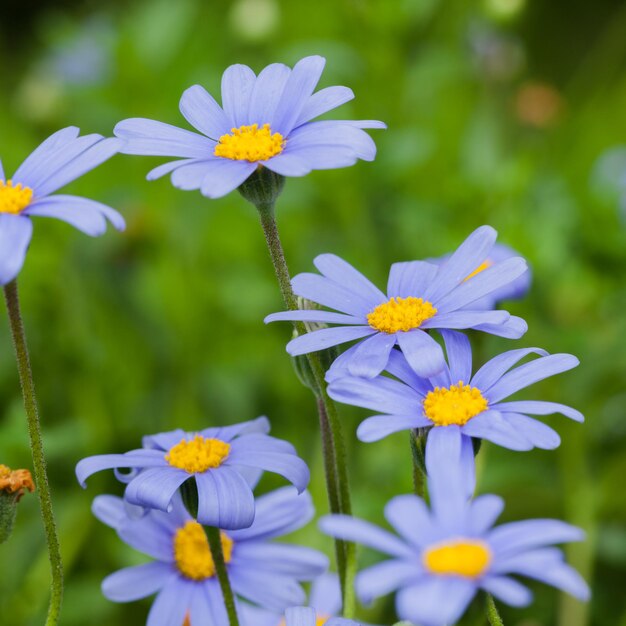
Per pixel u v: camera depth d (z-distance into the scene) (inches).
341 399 15.9
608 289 25.5
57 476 22.8
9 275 15.3
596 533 22.0
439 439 15.7
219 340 26.8
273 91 16.6
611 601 21.9
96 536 22.1
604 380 23.1
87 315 25.6
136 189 29.2
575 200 28.3
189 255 26.8
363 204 26.9
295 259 28.2
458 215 26.4
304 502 17.4
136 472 16.8
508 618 21.2
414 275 16.8
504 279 16.4
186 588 17.0
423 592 14.4
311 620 16.3
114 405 24.8
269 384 25.6
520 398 23.3
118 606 21.2
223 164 16.1
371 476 22.3
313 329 16.9
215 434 16.8
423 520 14.8
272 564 17.2
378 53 28.5
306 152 16.0
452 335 16.4
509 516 22.9
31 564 21.7
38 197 15.8
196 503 16.3
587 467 23.0
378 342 16.2
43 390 25.3
